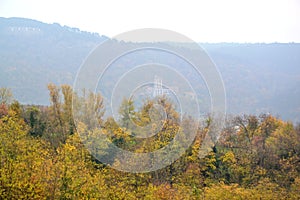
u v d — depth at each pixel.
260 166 43.00
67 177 23.02
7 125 29.80
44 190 21.97
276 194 33.31
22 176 21.84
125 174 27.67
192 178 32.16
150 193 27.41
